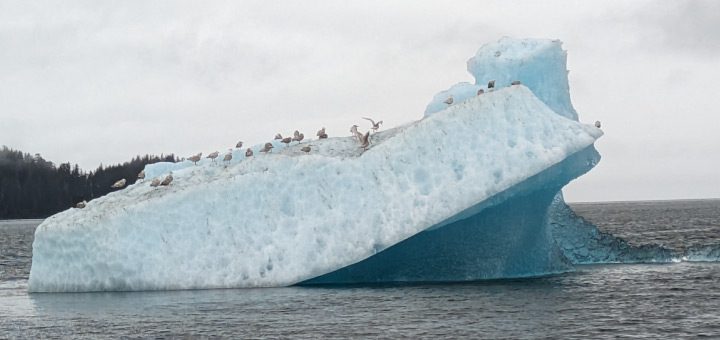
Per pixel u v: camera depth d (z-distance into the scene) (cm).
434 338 8144
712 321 8769
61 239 12069
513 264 12362
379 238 11200
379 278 12081
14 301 11525
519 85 11738
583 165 12356
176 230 11788
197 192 11781
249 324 9056
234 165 12369
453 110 11581
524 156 11281
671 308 9550
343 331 8562
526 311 9388
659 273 12769
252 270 11600
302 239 11519
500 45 14150
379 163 11500
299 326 8862
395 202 11294
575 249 14788
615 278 12150
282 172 11744
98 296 11581
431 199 11212
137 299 11069
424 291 10931
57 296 11819
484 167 11281
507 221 11888
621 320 8862
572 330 8394
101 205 12550
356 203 11425
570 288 11094
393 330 8531
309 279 11881
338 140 12875
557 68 13625
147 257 11762
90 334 8925
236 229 11719
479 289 11031
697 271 12988
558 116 11738
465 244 11838
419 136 11506
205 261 11694
